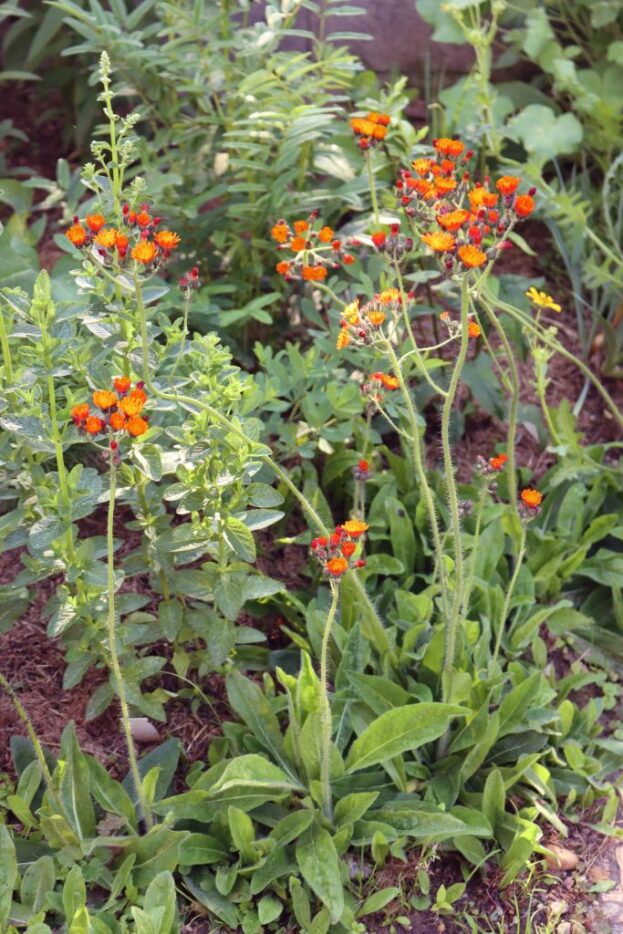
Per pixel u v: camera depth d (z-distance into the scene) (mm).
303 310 3176
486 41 3658
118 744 2646
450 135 3910
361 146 2594
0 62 4395
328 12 3375
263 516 2430
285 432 2926
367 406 2861
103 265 2139
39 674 2742
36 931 2104
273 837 2387
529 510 2422
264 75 3102
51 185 3404
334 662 2783
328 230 2645
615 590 3043
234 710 2760
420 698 2605
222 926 2354
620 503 3303
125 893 2301
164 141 3422
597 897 2533
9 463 2318
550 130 3834
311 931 2289
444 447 2273
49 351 2164
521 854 2457
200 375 2373
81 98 4082
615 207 3961
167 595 2578
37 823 2383
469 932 2436
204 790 2408
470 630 2725
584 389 3654
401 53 4320
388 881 2463
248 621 2941
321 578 2990
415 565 3086
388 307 2344
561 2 4195
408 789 2576
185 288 2357
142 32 3346
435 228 2387
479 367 3408
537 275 4035
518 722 2611
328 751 2318
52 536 2150
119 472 2414
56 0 3375
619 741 2842
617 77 4023
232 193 3488
